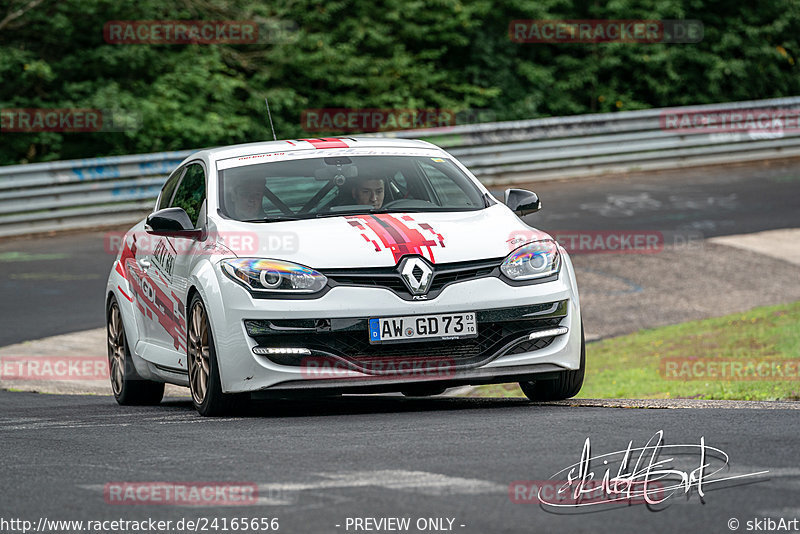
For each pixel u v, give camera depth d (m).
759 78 118.44
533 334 24.17
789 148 97.25
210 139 97.94
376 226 24.80
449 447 17.95
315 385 23.38
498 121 109.12
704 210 73.88
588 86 115.44
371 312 23.33
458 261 23.97
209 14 101.44
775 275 56.94
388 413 24.30
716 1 118.62
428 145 30.08
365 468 16.38
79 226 75.56
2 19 95.31
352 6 108.31
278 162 28.05
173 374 27.94
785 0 118.06
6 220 72.56
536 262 24.61
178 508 14.36
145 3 98.38
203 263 25.08
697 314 50.28
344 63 105.06
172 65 100.00
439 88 111.31
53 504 15.16
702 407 22.58
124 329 31.22
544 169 89.25
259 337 23.56
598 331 47.97
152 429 22.83
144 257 30.27
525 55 115.31
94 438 21.84
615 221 71.00
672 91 117.31
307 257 23.91
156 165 78.69
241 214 26.25
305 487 15.16
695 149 94.12
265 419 23.88
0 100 95.25
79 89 94.44
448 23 109.00
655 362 39.16
